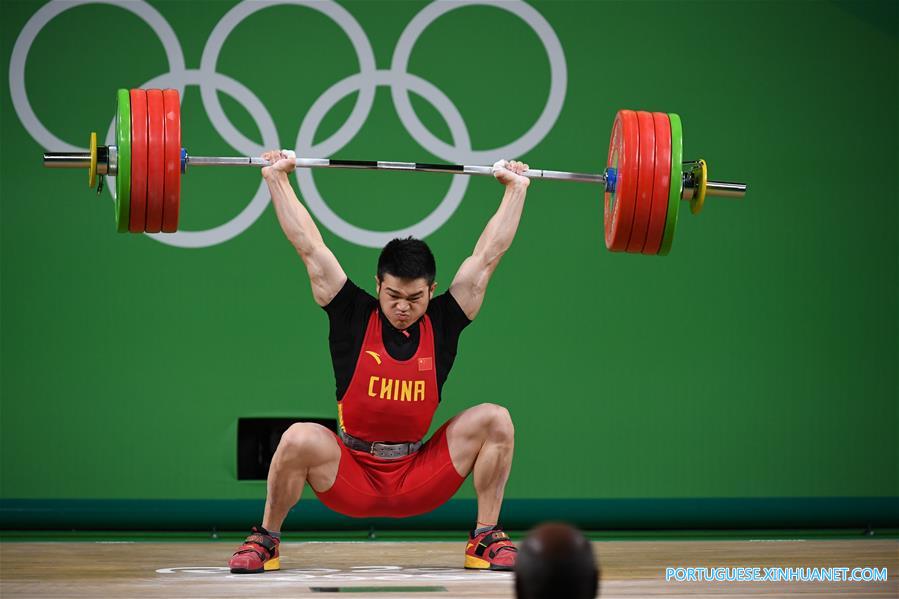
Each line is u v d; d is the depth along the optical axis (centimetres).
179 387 1680
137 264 1684
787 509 1727
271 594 1036
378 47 1733
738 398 1744
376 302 1166
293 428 1141
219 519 1662
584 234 1739
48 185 1678
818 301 1761
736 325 1750
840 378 1758
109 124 1695
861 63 1764
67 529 1661
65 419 1664
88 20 1695
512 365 1717
